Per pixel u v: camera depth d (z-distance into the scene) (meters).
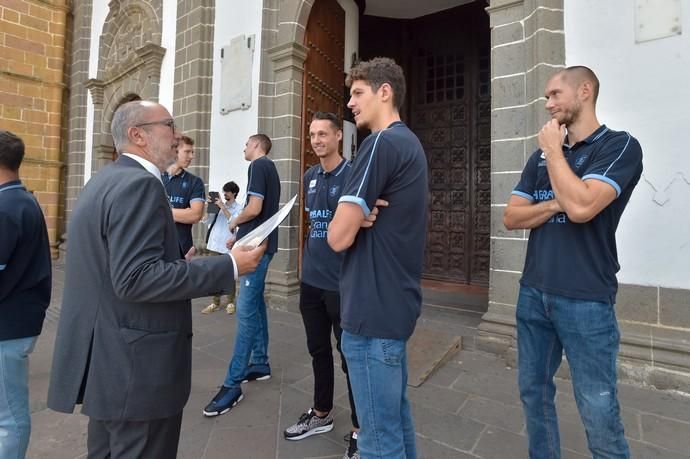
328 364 2.43
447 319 4.47
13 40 9.48
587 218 1.50
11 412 1.83
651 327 3.01
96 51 9.59
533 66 3.39
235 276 1.48
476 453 2.22
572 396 2.86
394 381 1.42
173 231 1.45
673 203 2.93
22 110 9.66
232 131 5.88
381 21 7.40
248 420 2.58
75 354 1.32
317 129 2.36
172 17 6.93
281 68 5.37
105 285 1.31
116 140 1.50
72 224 1.38
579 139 1.71
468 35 6.78
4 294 1.80
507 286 3.57
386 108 1.59
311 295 2.40
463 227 6.69
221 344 3.98
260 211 2.89
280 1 5.43
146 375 1.32
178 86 6.60
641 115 3.04
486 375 3.20
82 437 2.43
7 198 1.84
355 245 1.47
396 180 1.42
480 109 6.61
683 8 2.89
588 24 3.24
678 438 2.34
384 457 1.39
